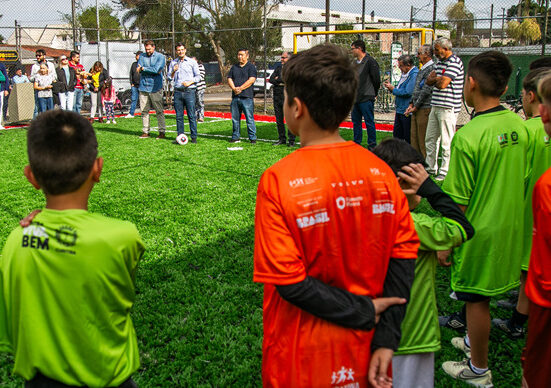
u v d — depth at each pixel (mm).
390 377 1421
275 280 1331
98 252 1480
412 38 16266
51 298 1481
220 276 3797
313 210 1354
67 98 12750
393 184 1481
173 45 17797
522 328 2986
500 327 3059
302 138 1495
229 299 3449
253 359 2771
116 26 39719
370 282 1434
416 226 1783
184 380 2590
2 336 1589
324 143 1458
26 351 1498
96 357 1521
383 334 1415
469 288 2385
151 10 36625
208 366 2711
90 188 1615
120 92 18656
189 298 3443
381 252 1443
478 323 2398
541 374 1761
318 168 1395
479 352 2443
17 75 14445
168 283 3680
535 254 1792
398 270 1477
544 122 1746
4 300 1545
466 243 2357
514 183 2367
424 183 1836
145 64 10258
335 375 1382
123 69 18812
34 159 1485
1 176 7141
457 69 6480
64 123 1525
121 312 1589
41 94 12297
